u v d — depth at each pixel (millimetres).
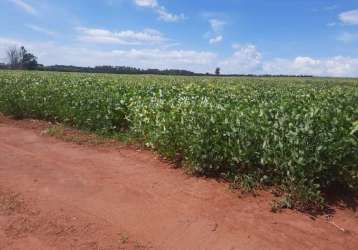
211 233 4891
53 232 4840
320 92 14078
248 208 5578
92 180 6750
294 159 5859
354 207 5699
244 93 13453
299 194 5602
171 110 8234
